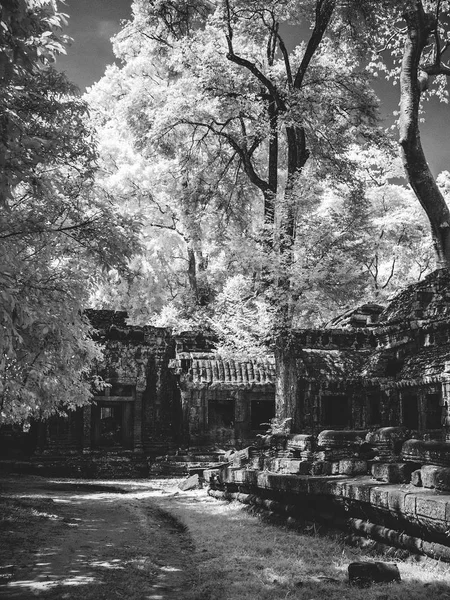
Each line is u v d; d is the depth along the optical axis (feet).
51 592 22.97
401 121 88.63
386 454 33.01
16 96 29.84
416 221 123.85
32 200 34.53
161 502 52.47
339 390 90.48
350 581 23.41
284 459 39.91
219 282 126.00
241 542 32.04
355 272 77.66
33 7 23.39
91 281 39.55
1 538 32.58
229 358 84.48
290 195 78.28
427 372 70.54
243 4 81.61
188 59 85.87
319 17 80.69
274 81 86.84
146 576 25.77
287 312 75.92
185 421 90.99
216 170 101.30
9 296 23.17
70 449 90.68
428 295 77.56
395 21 92.99
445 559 23.80
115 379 93.15
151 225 124.36
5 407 40.09
